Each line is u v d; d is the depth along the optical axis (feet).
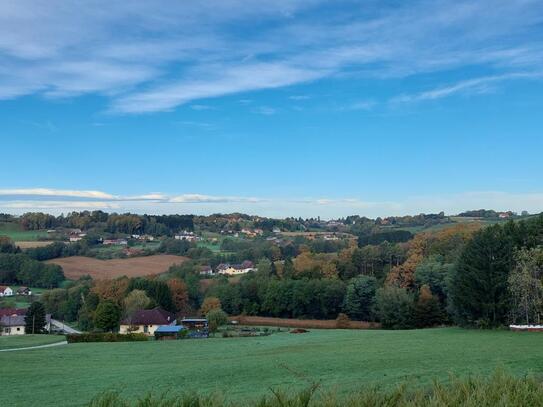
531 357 106.93
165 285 417.90
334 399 30.09
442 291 320.29
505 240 222.07
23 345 216.13
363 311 358.43
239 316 389.60
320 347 172.55
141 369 131.34
